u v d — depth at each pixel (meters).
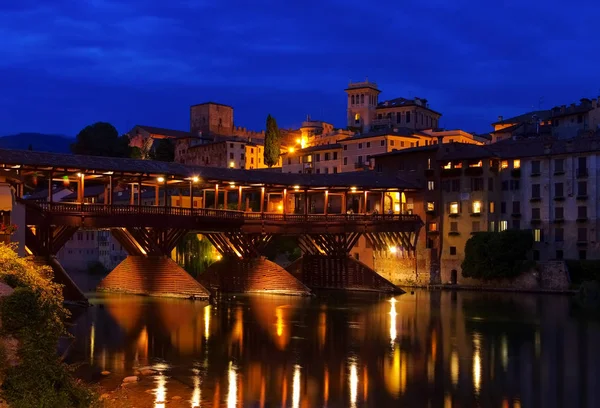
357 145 140.50
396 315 66.06
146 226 73.00
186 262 104.25
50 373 24.58
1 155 64.31
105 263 131.75
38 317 24.78
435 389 37.34
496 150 98.62
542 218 93.38
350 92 183.38
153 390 35.94
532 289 89.44
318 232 90.69
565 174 92.00
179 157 188.88
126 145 170.25
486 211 95.00
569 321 62.62
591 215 89.62
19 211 48.94
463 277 95.56
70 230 68.50
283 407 33.31
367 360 44.66
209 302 73.19
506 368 42.75
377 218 95.12
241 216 83.62
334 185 92.56
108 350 46.38
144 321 59.22
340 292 88.75
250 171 89.69
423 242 99.31
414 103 171.25
